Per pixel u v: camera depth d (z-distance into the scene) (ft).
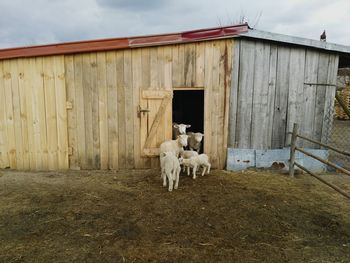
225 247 10.34
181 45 19.17
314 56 20.29
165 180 16.52
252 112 20.03
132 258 9.58
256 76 19.74
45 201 14.30
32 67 19.17
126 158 20.07
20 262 9.29
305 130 20.93
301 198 15.31
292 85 20.27
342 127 47.14
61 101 19.44
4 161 20.07
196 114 34.19
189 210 13.33
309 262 9.59
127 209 13.39
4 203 14.02
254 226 11.96
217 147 20.17
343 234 11.54
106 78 19.27
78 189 16.06
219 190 16.01
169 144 18.35
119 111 19.62
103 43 18.54
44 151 19.90
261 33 18.84
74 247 10.19
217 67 19.42
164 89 19.53
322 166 21.38
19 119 19.69
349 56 21.88
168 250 10.07
